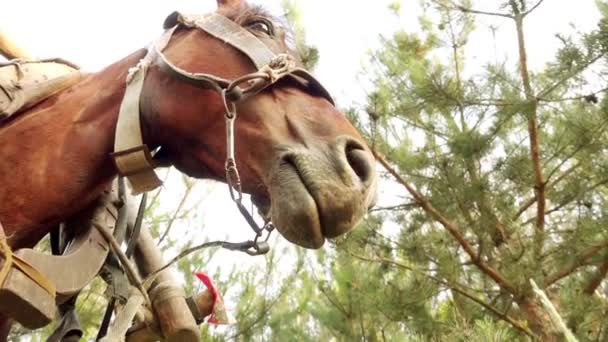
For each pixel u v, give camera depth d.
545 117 9.16
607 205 9.30
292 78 2.18
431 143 9.68
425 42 10.39
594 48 8.59
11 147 2.27
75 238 2.26
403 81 9.81
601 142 9.06
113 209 2.38
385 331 9.12
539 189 9.44
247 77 2.09
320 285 9.31
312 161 1.96
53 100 2.38
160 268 2.38
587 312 8.11
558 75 8.83
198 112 2.17
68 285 2.05
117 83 2.34
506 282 8.77
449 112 9.48
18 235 2.20
